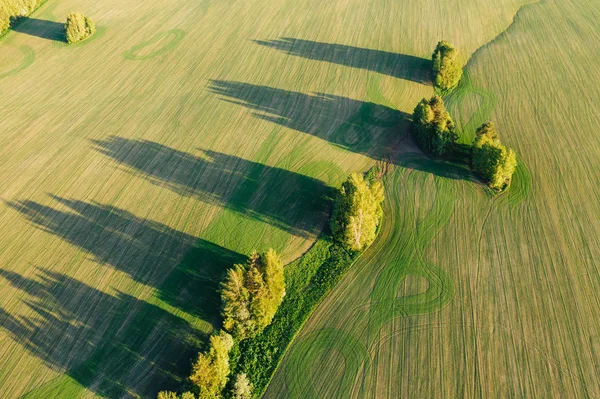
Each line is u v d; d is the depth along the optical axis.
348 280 51.22
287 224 57.38
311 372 44.00
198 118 75.12
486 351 44.53
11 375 44.75
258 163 66.06
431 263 52.31
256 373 44.41
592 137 66.38
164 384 43.56
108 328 48.06
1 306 50.56
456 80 78.56
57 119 76.44
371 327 47.03
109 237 57.22
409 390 42.34
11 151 70.62
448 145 64.44
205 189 62.72
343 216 53.69
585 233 54.00
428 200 59.56
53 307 50.22
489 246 53.59
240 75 84.62
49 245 56.66
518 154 65.12
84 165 67.62
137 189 63.44
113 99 80.31
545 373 42.72
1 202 62.62
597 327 45.59
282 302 49.56
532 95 75.19
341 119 73.31
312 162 65.81
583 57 82.38
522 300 48.31
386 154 66.75
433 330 46.41
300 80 82.50
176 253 54.81
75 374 44.62
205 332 47.22
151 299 50.34
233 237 56.19
